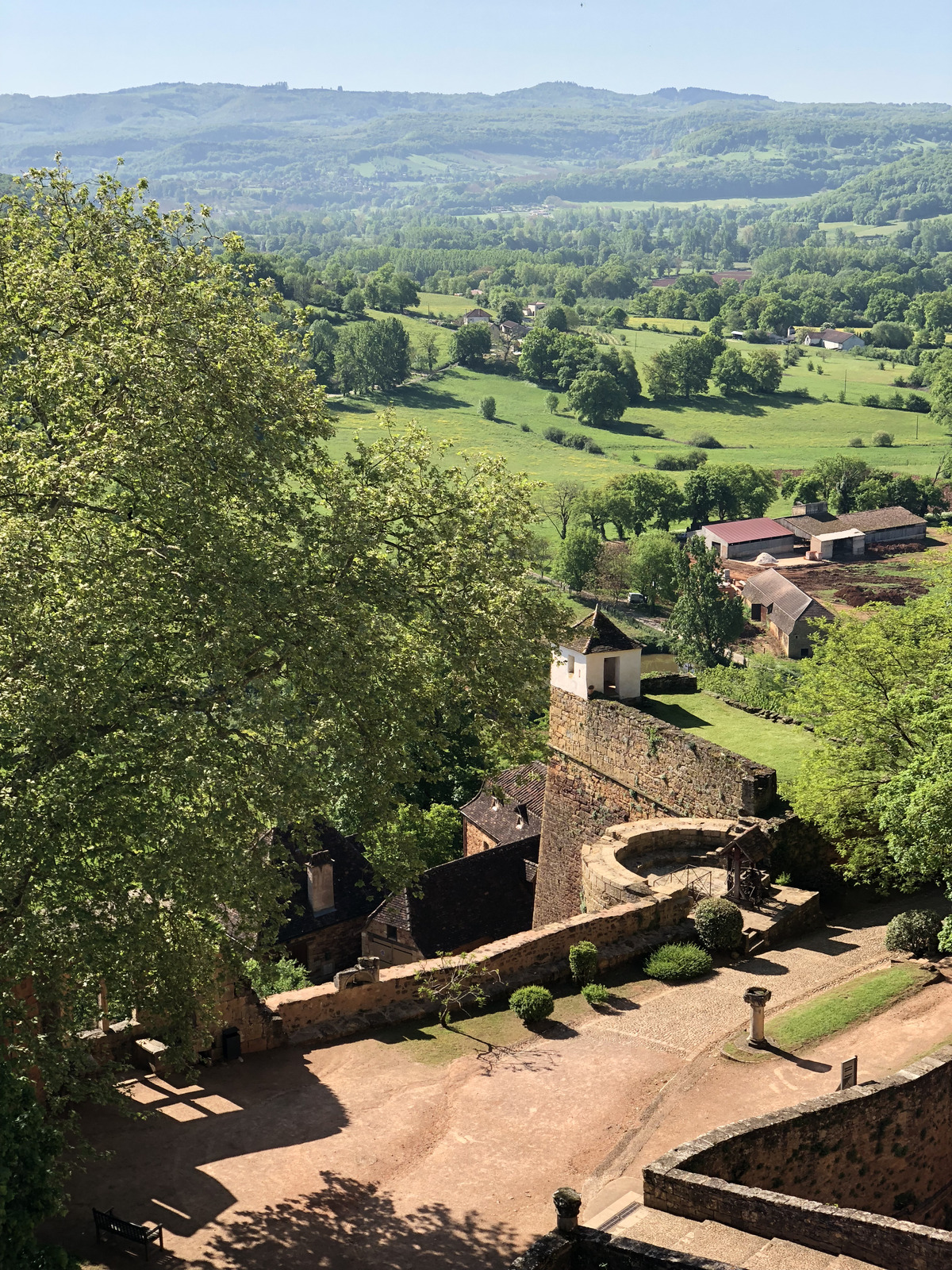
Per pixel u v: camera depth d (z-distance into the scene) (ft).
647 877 131.54
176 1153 83.41
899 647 127.65
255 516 91.56
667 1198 76.95
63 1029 73.10
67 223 94.68
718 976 114.93
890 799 112.16
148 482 82.53
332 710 84.33
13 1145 59.57
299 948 175.73
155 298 89.66
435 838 213.66
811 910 126.21
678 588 499.51
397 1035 104.01
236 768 76.13
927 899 131.44
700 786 141.69
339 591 87.45
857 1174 88.28
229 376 88.74
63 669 69.77
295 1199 78.18
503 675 97.14
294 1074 96.17
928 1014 102.78
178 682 79.56
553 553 594.65
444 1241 74.33
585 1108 91.35
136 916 71.36
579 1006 110.11
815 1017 103.24
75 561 76.59
